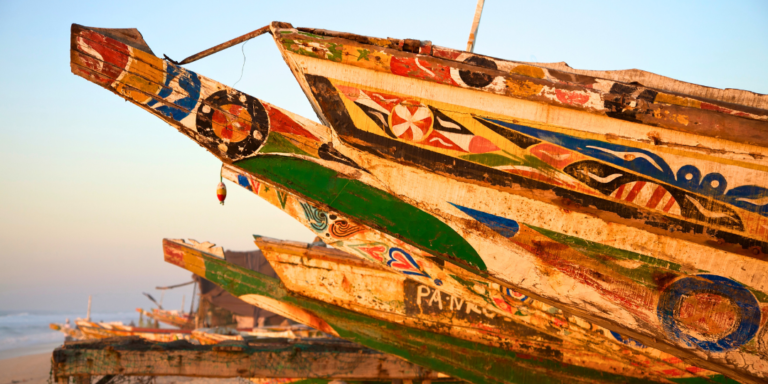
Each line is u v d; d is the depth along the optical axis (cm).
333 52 397
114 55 395
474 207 394
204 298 2408
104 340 873
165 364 789
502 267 397
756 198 365
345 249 568
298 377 819
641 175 375
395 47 405
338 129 396
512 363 696
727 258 369
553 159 383
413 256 549
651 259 378
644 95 392
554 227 387
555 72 402
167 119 405
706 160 370
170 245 813
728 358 370
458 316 709
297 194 427
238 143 415
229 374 801
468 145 389
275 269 737
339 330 744
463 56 405
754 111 385
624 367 679
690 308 375
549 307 555
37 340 4841
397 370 834
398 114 394
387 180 401
